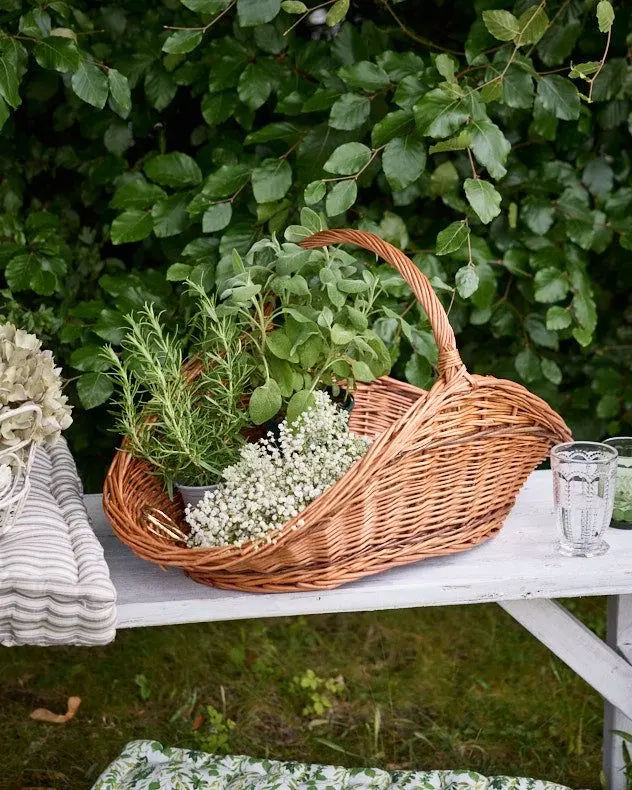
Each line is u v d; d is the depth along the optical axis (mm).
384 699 2094
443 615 2381
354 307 1583
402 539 1387
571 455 1465
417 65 1877
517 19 1863
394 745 1965
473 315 2115
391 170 1796
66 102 2182
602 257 2332
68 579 1215
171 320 2029
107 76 1951
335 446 1428
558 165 2092
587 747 1941
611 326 2377
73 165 2227
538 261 2043
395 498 1345
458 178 2080
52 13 1913
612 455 1421
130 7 2062
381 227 2002
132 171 2180
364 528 1331
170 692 2139
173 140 2316
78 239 2238
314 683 2062
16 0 1823
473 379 1351
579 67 1725
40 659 2252
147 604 1346
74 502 1440
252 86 1924
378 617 2375
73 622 1228
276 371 1521
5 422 1293
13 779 1897
